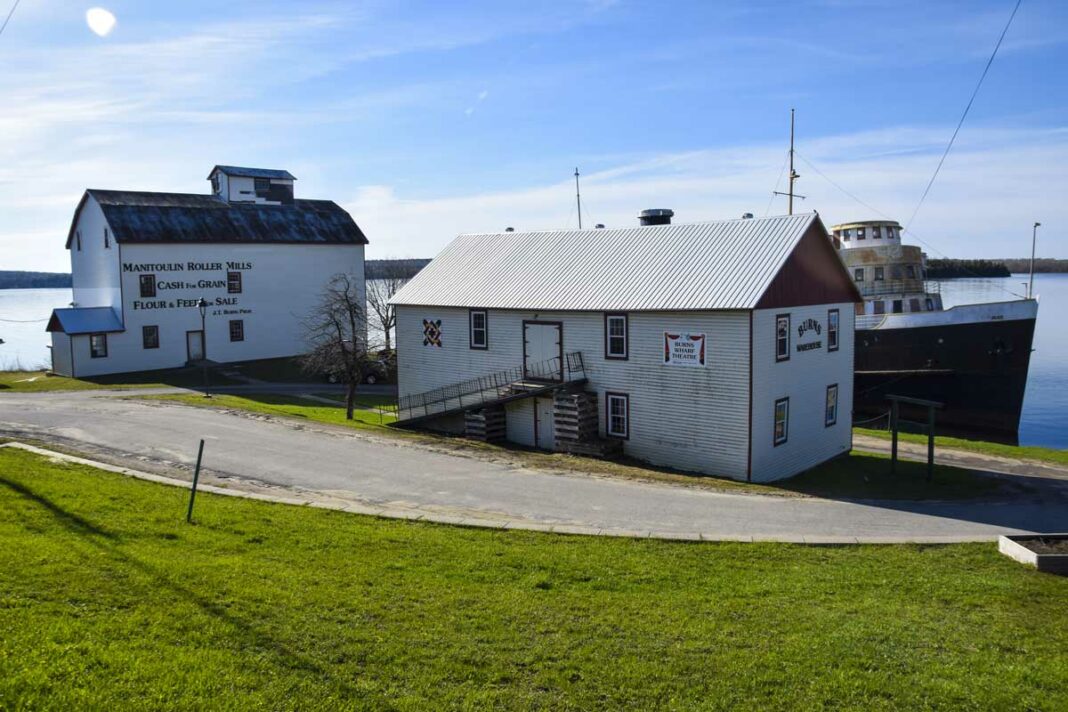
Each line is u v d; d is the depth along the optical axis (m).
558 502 20.03
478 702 8.57
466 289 35.16
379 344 63.66
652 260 31.05
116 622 9.45
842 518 19.89
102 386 45.81
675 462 28.19
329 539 14.53
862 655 10.23
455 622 10.73
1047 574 14.21
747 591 12.80
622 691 9.03
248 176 62.50
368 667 9.16
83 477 18.06
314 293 61.94
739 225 30.73
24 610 9.44
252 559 12.77
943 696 9.16
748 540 16.48
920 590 13.11
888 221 46.81
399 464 24.06
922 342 43.84
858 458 32.16
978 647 10.64
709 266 28.92
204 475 21.06
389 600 11.39
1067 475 28.69
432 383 36.28
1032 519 20.80
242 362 58.19
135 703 7.68
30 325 127.50
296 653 9.30
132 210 54.12
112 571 11.23
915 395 44.53
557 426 30.14
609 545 15.58
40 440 24.20
